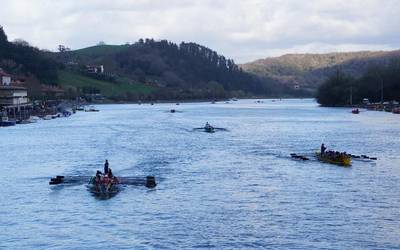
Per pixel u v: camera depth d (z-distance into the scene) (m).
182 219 76.19
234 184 98.38
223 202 85.06
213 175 107.19
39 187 96.19
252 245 66.25
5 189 95.25
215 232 70.75
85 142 166.62
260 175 107.06
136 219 76.38
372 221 74.81
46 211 80.62
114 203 84.44
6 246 66.38
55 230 72.00
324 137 182.88
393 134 192.12
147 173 109.69
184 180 102.00
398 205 82.94
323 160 123.94
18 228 72.94
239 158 130.50
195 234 70.12
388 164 120.38
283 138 179.62
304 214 78.19
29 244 67.00
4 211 80.75
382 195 89.44
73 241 67.88
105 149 148.38
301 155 133.12
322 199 86.75
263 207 82.06
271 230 71.38
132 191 92.25
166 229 72.06
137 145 157.38
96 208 81.88
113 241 67.88
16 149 150.75
